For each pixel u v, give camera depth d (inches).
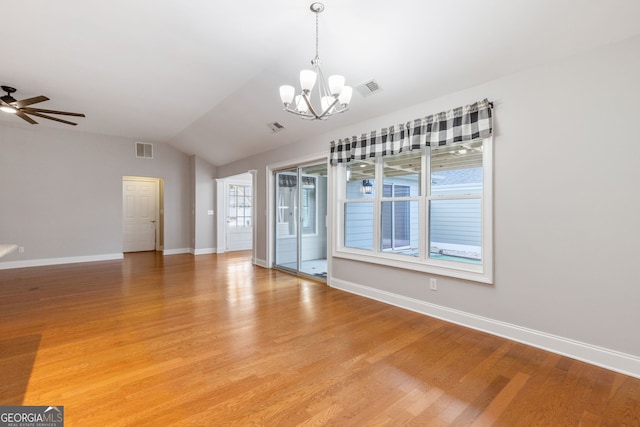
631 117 85.0
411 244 144.6
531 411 71.1
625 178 86.0
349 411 71.1
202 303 149.2
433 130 126.1
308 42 119.0
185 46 123.0
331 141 177.2
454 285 124.4
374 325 122.1
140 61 134.7
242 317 130.6
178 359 94.7
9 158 225.5
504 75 108.1
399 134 139.0
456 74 114.0
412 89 127.4
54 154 241.6
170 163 299.4
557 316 98.3
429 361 93.8
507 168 108.2
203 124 224.8
